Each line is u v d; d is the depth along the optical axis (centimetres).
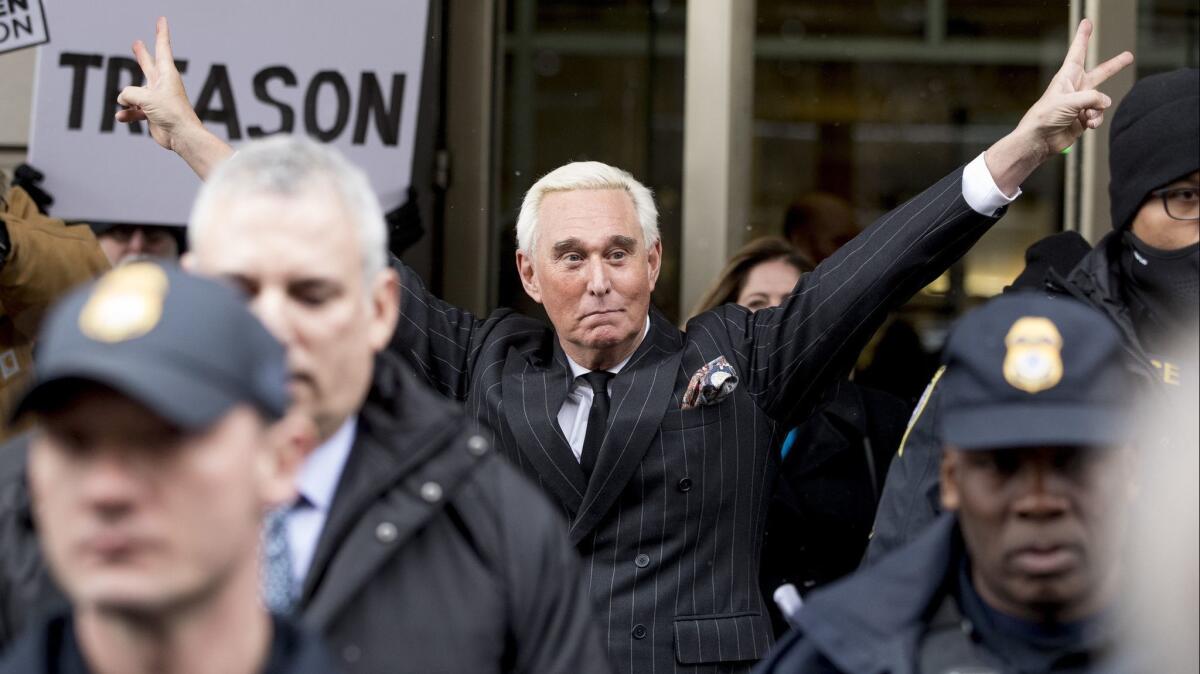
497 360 350
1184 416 249
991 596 218
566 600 233
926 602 222
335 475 228
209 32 470
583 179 348
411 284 361
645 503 330
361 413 232
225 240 219
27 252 389
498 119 567
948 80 600
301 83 474
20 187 454
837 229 574
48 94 465
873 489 431
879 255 328
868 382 552
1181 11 570
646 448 330
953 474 220
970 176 322
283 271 217
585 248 339
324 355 220
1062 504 208
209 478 159
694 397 333
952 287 559
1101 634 214
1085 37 319
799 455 429
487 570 228
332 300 221
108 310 159
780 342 338
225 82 472
